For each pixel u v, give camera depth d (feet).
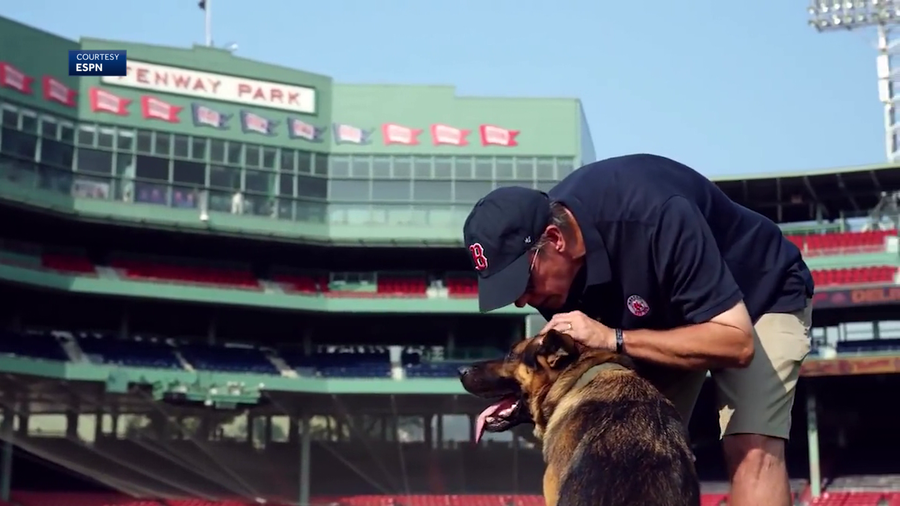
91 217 116.78
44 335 117.19
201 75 125.80
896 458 116.88
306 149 129.39
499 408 15.53
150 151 121.49
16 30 113.80
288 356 129.49
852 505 108.37
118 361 114.73
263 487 114.83
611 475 11.65
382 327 131.85
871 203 129.29
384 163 130.72
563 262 13.91
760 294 14.96
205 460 113.09
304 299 124.67
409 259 131.64
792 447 124.16
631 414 12.76
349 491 117.91
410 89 132.87
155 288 118.01
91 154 118.42
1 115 111.04
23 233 119.03
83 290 114.21
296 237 126.21
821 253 122.42
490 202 13.92
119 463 108.37
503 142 131.95
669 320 14.14
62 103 117.08
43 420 104.99
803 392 119.75
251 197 125.49
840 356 109.09
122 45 122.11
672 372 15.81
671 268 13.44
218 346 127.65
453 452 121.49
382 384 120.88
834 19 154.40
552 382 14.49
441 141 131.75
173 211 121.08
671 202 13.56
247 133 126.72
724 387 15.38
